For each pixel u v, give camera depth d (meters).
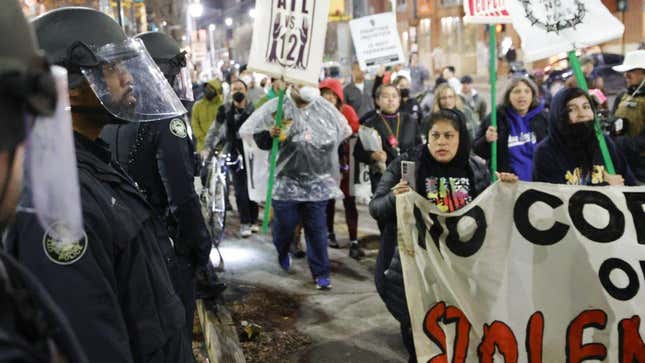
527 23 4.40
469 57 38.03
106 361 1.84
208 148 8.19
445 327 3.53
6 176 0.93
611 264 3.52
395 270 3.90
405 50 43.12
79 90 2.19
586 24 4.38
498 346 3.50
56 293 1.79
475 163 4.13
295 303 5.93
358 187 7.12
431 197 4.02
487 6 5.36
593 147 4.31
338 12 16.28
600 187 3.56
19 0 0.96
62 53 2.11
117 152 3.50
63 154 1.23
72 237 1.44
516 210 3.58
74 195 1.27
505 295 3.53
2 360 0.79
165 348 2.22
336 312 5.70
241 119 8.12
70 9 2.21
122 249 2.05
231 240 8.20
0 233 0.97
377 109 7.26
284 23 5.64
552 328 3.51
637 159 6.20
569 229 3.55
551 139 4.36
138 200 2.27
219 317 4.84
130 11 15.37
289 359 4.82
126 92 2.23
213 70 31.61
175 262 3.25
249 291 6.23
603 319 3.51
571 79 8.36
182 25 40.62
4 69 0.89
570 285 3.53
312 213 6.22
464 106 8.27
